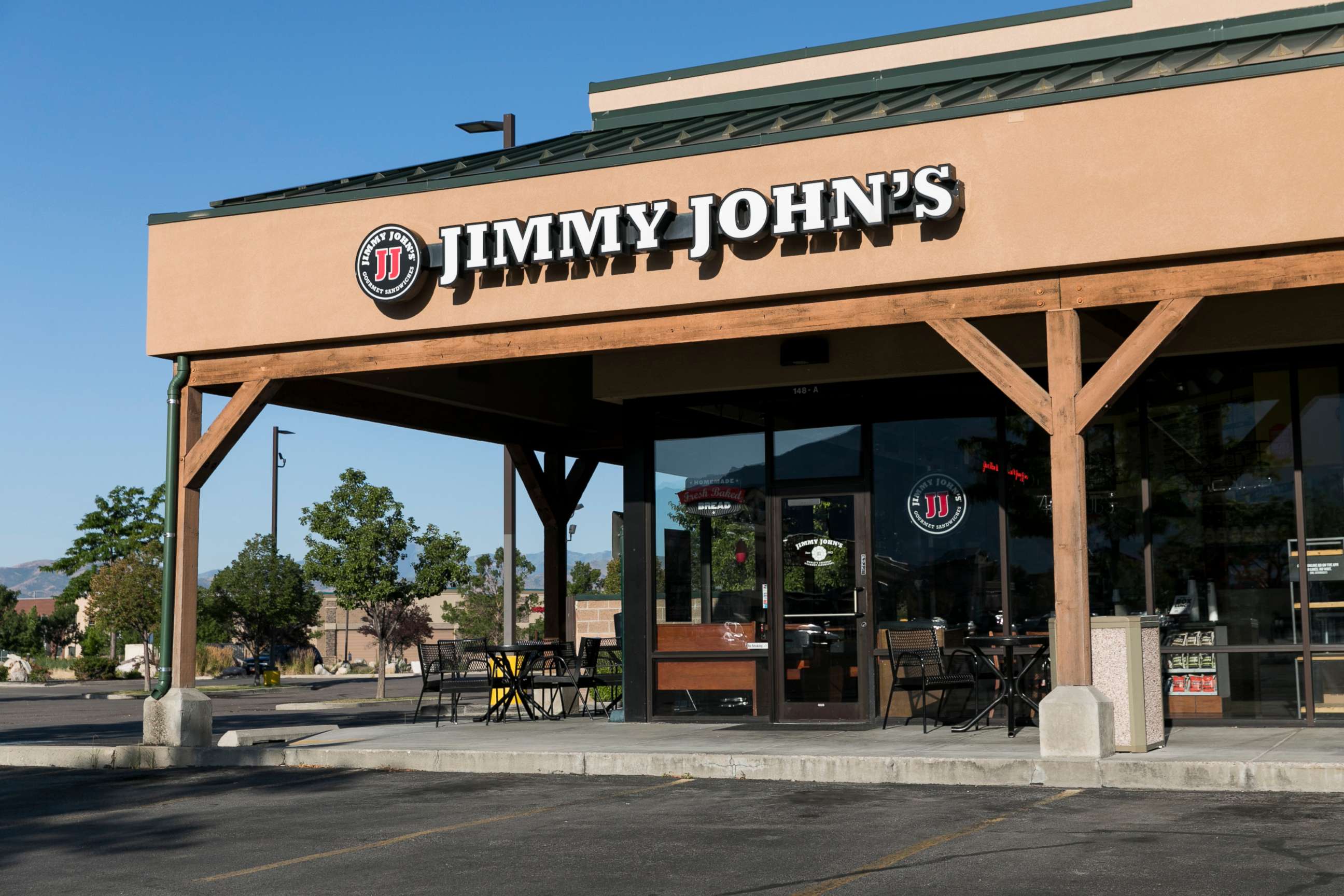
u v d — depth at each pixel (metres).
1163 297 10.70
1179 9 14.91
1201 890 6.38
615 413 19.45
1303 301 12.73
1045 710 10.47
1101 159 10.81
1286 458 13.14
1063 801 9.31
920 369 13.98
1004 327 13.82
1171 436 13.61
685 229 12.13
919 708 14.16
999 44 15.70
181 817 9.91
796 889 6.73
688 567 15.21
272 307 13.77
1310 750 10.51
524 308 12.78
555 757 11.68
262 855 8.24
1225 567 13.29
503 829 8.87
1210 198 10.47
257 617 43.50
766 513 14.82
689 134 13.95
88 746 13.88
